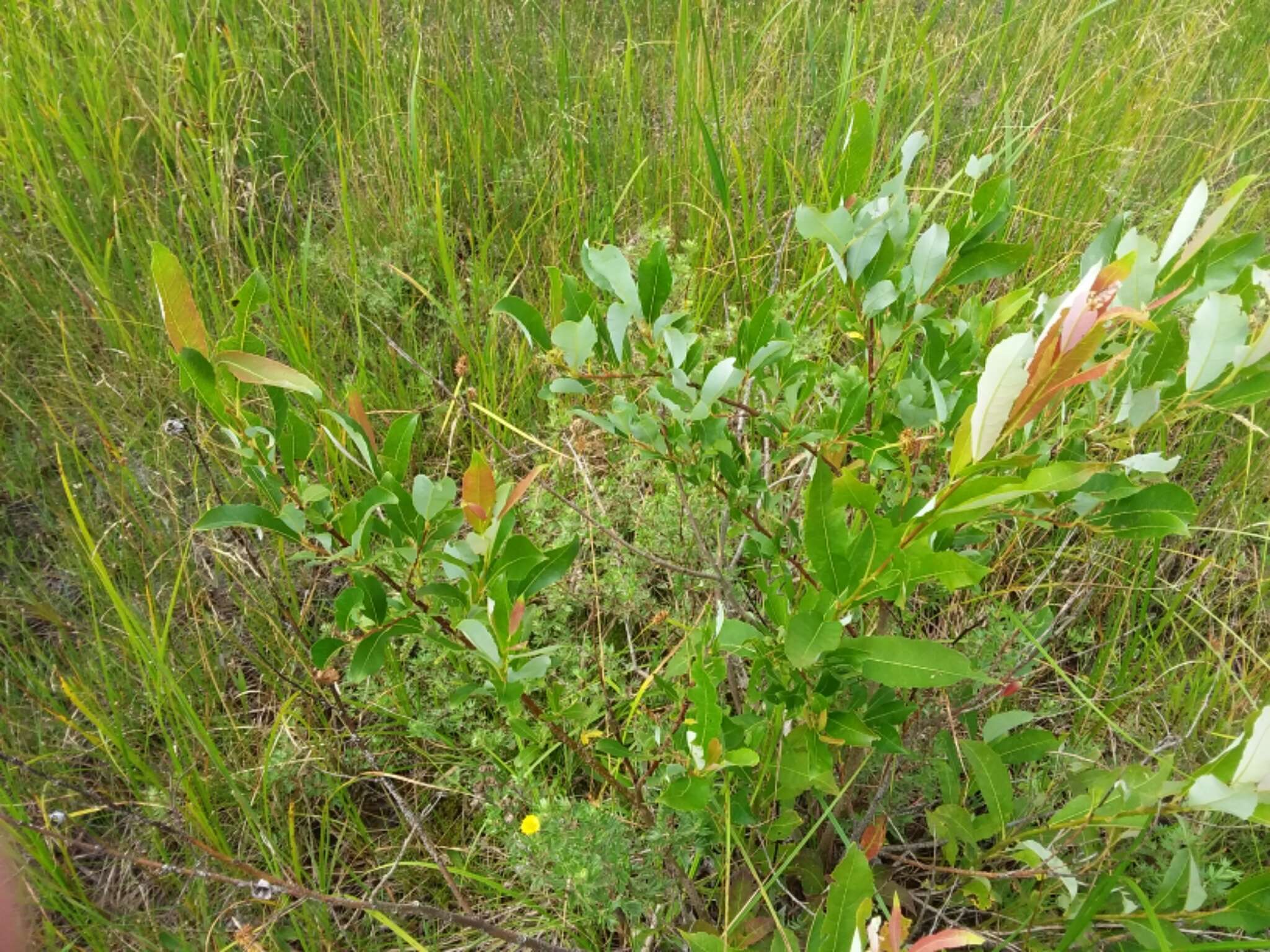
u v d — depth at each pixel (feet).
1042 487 3.56
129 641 7.31
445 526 4.86
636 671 7.25
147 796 6.42
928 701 6.32
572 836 5.24
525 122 12.53
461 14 14.10
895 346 5.90
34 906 5.66
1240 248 4.58
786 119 11.57
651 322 5.18
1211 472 8.95
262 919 6.20
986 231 5.12
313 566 8.32
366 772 7.00
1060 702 6.92
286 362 9.55
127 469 8.09
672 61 13.82
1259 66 13.48
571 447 7.34
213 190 10.07
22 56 11.81
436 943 6.05
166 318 4.13
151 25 12.50
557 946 5.44
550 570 5.03
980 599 7.12
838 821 6.27
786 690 4.97
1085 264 4.91
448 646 5.00
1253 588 7.73
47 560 8.30
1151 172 11.82
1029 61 12.70
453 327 9.20
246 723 7.27
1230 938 5.27
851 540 4.31
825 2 14.83
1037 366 3.56
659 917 5.82
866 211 5.15
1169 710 6.88
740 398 6.44
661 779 5.19
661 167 11.37
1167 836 5.61
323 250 10.41
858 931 3.65
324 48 13.37
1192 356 4.47
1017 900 5.69
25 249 10.16
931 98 11.98
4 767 6.38
